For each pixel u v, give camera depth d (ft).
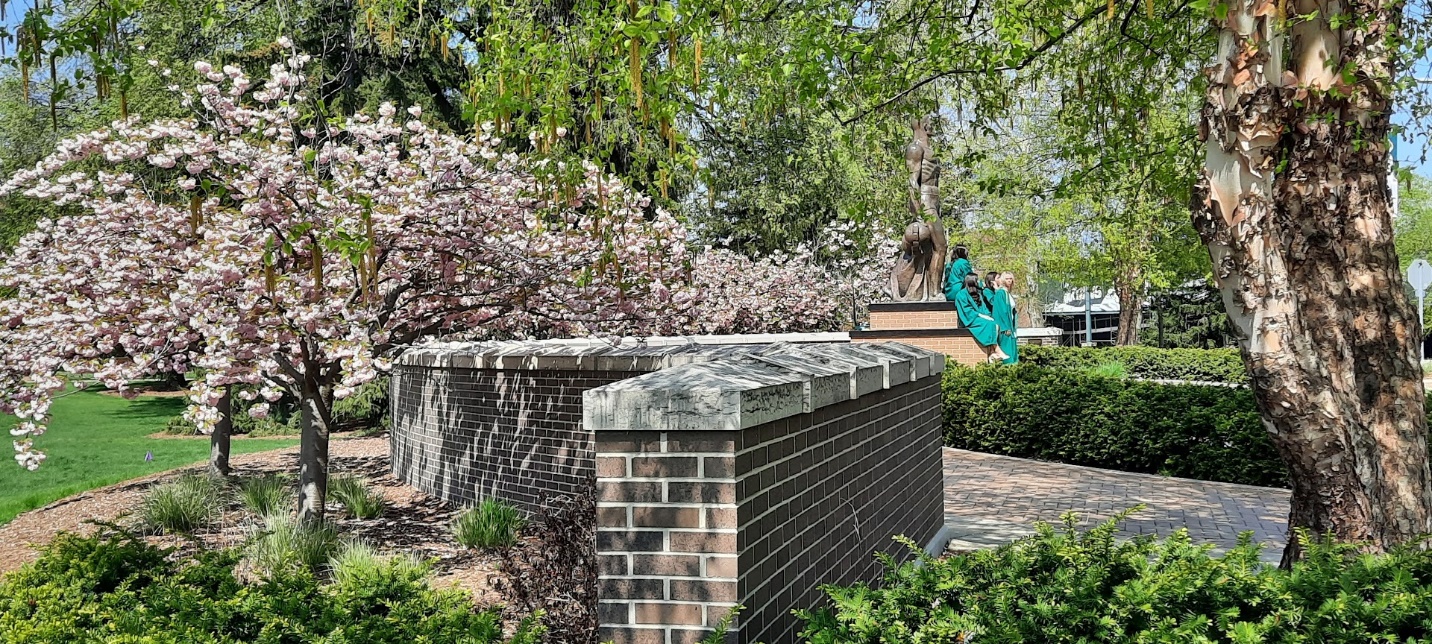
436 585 23.95
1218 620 10.84
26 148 69.67
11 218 55.36
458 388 36.76
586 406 12.30
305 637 11.80
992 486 38.32
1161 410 41.27
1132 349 107.34
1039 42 27.86
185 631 11.75
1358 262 16.20
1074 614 10.83
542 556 18.22
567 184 23.36
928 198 66.80
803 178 82.23
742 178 82.23
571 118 21.20
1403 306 16.37
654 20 17.90
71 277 29.04
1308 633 10.59
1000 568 12.39
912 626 11.57
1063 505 34.14
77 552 14.99
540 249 30.86
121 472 63.46
